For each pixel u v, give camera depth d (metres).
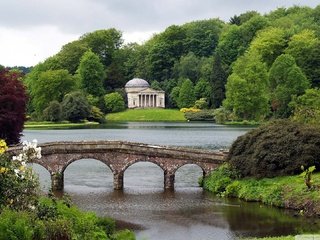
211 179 73.31
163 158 74.25
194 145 121.62
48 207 36.84
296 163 66.44
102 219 43.38
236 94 187.38
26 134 152.88
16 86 91.88
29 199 36.12
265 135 69.88
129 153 73.94
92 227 39.03
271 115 189.62
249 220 55.28
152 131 165.88
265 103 185.88
